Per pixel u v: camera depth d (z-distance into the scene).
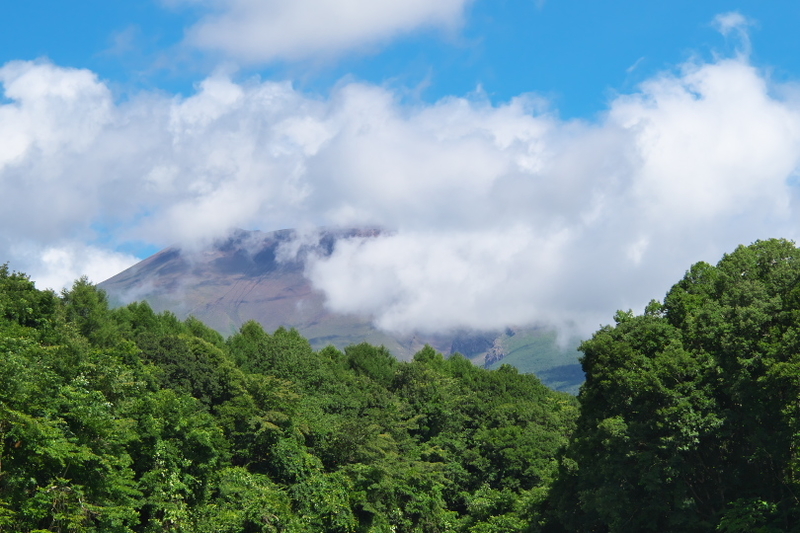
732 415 43.78
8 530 33.62
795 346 40.97
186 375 73.25
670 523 44.75
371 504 69.38
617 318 53.88
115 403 47.22
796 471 41.97
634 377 46.91
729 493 45.75
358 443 74.88
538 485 82.19
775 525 41.72
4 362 36.59
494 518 72.44
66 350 47.44
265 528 55.28
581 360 53.56
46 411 37.34
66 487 36.62
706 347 47.47
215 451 55.50
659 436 46.09
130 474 44.06
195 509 51.19
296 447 69.00
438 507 78.50
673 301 52.44
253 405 70.06
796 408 40.44
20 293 57.69
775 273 47.16
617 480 47.56
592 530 54.97
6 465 34.72
